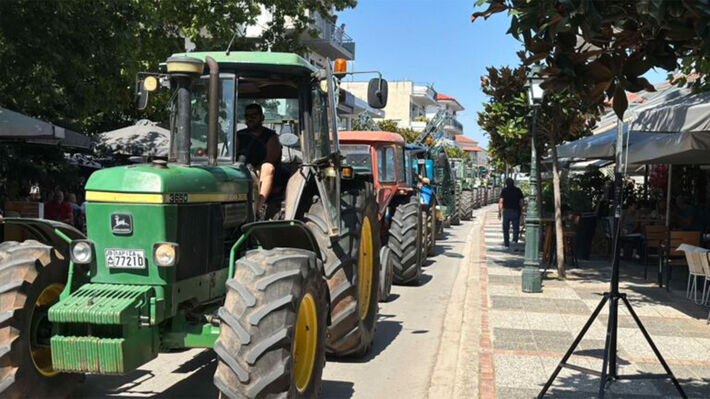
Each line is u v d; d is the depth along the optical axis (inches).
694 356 283.1
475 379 253.4
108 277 181.9
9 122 438.3
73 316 169.5
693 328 335.6
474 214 1502.2
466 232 998.4
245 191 223.6
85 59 507.2
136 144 624.7
